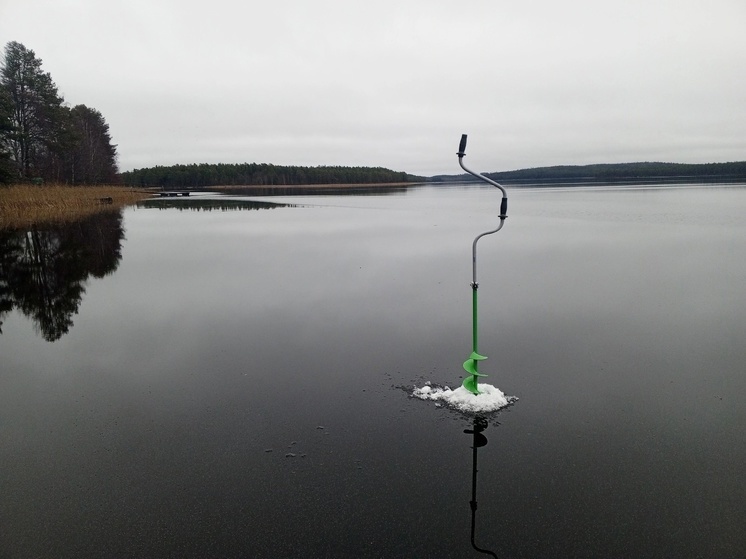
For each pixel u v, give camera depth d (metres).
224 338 6.64
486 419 4.37
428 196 52.38
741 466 3.62
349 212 28.73
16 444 4.07
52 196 30.22
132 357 6.00
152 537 3.00
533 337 6.51
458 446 3.93
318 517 3.15
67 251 14.22
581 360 5.71
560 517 3.11
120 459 3.84
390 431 4.18
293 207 34.19
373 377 5.29
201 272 11.05
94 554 2.87
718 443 3.94
